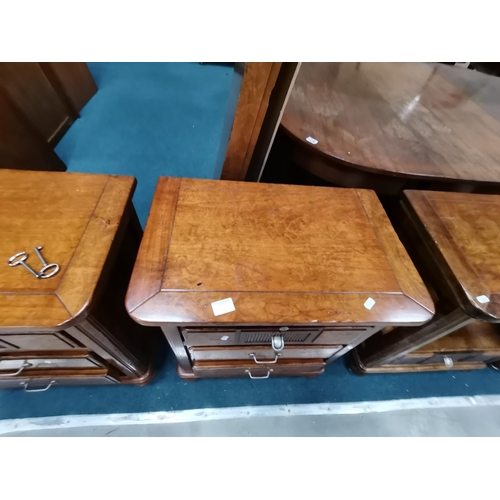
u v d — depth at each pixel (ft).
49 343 1.90
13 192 2.03
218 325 1.76
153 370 2.99
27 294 1.59
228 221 2.03
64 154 4.89
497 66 6.39
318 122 3.09
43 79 4.60
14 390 2.89
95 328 1.87
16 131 3.72
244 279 1.76
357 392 3.30
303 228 2.07
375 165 2.73
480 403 3.37
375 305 1.77
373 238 2.08
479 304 1.89
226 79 7.16
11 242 1.78
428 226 2.27
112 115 5.69
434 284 2.24
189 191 2.17
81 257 1.76
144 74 6.84
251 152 2.65
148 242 1.85
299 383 3.27
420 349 2.91
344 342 2.26
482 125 3.56
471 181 2.80
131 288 1.66
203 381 3.14
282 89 2.30
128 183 2.20
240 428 2.91
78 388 2.97
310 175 4.33
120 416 2.85
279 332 1.95
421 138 3.17
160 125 5.65
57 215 1.94
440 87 4.22
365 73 4.19
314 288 1.78
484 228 2.30
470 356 3.12
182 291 1.68
